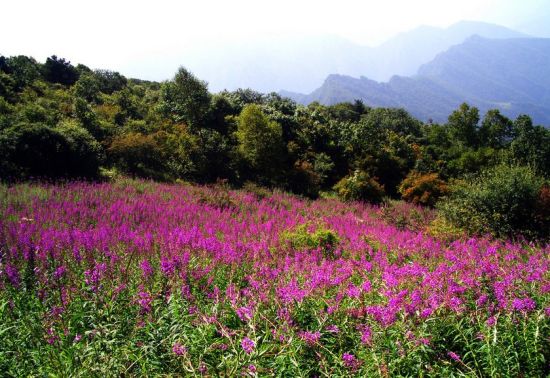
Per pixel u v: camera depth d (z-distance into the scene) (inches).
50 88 1875.0
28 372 174.2
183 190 823.1
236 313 214.2
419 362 182.1
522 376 177.8
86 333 180.7
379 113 3029.0
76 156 861.8
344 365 175.8
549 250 472.1
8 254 291.3
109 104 1643.7
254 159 1203.9
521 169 663.1
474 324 210.4
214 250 338.3
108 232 398.3
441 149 1955.0
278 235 475.5
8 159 774.5
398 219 720.3
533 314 211.9
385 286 256.5
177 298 223.9
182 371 174.2
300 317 218.2
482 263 315.9
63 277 255.3
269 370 170.2
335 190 1224.2
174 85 1600.6
